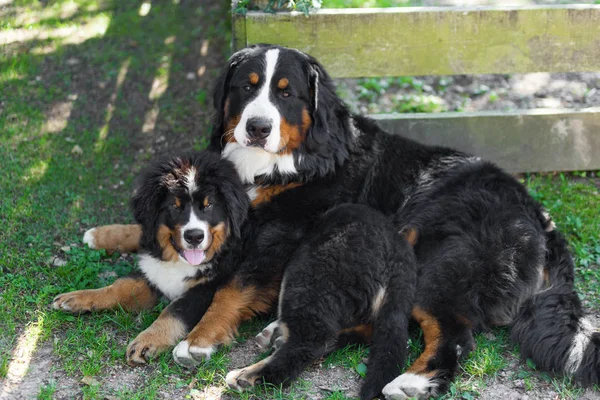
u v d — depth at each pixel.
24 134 6.14
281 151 4.38
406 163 4.73
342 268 3.98
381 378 3.66
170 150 6.15
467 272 4.09
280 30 5.26
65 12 8.18
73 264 4.66
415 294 4.07
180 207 4.06
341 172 4.58
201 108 6.73
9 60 7.11
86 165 5.88
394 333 3.85
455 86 7.02
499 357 4.02
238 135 4.25
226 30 8.02
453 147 5.63
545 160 5.70
